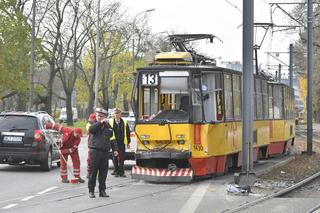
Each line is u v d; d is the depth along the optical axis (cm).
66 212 1834
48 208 1916
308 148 4578
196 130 2670
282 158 4475
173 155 2614
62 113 15112
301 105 15150
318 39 8919
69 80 10381
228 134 2958
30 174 3056
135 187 2520
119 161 2945
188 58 2888
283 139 4562
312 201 2136
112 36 11275
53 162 3550
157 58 2888
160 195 2261
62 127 2692
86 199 2130
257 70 4016
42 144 3145
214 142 2781
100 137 2139
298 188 2605
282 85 4572
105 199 2134
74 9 9862
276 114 4341
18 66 6725
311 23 4506
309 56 4519
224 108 2888
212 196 2242
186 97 2698
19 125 3156
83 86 14012
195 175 2681
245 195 2270
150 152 2656
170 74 2734
